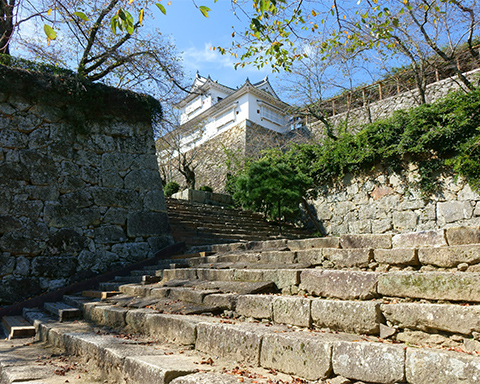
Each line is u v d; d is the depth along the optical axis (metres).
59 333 4.23
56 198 7.55
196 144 25.39
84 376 3.17
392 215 10.98
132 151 8.73
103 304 5.33
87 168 8.06
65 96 8.07
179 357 2.91
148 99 9.14
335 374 2.30
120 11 3.55
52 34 3.39
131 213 8.35
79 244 7.59
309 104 15.58
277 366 2.60
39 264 7.10
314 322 3.06
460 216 9.35
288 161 14.34
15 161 7.29
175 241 8.87
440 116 9.73
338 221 12.65
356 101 17.23
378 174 11.59
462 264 3.09
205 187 17.88
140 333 4.00
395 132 10.94
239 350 2.86
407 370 2.01
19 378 3.01
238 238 10.04
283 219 14.21
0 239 6.83
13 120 7.45
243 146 20.62
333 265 4.14
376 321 2.70
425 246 3.86
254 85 25.30
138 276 6.87
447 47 13.57
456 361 1.85
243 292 4.01
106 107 8.55
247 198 12.86
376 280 3.13
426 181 10.14
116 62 10.23
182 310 4.02
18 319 6.05
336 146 12.74
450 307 2.40
